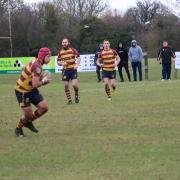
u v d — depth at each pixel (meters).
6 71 56.91
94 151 14.05
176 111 21.19
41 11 124.75
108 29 121.12
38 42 116.62
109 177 11.41
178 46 125.06
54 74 57.56
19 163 12.93
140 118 19.64
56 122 19.33
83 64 52.06
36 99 16.30
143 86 34.38
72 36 120.94
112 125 18.25
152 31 133.38
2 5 116.50
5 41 111.81
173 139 15.37
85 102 25.89
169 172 11.66
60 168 12.34
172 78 46.59
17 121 20.02
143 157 13.17
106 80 27.02
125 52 42.12
